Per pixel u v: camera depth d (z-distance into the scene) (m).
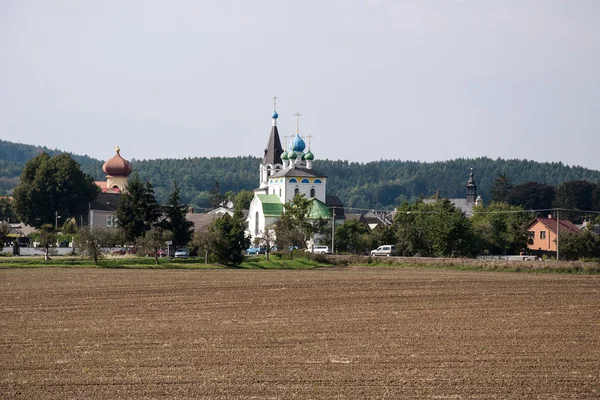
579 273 173.25
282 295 118.38
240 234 195.12
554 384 63.78
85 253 177.12
